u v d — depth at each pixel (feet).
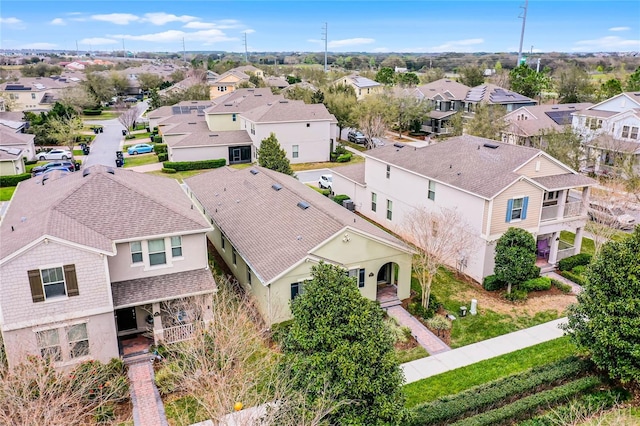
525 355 65.16
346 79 308.81
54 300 57.36
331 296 45.85
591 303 57.41
